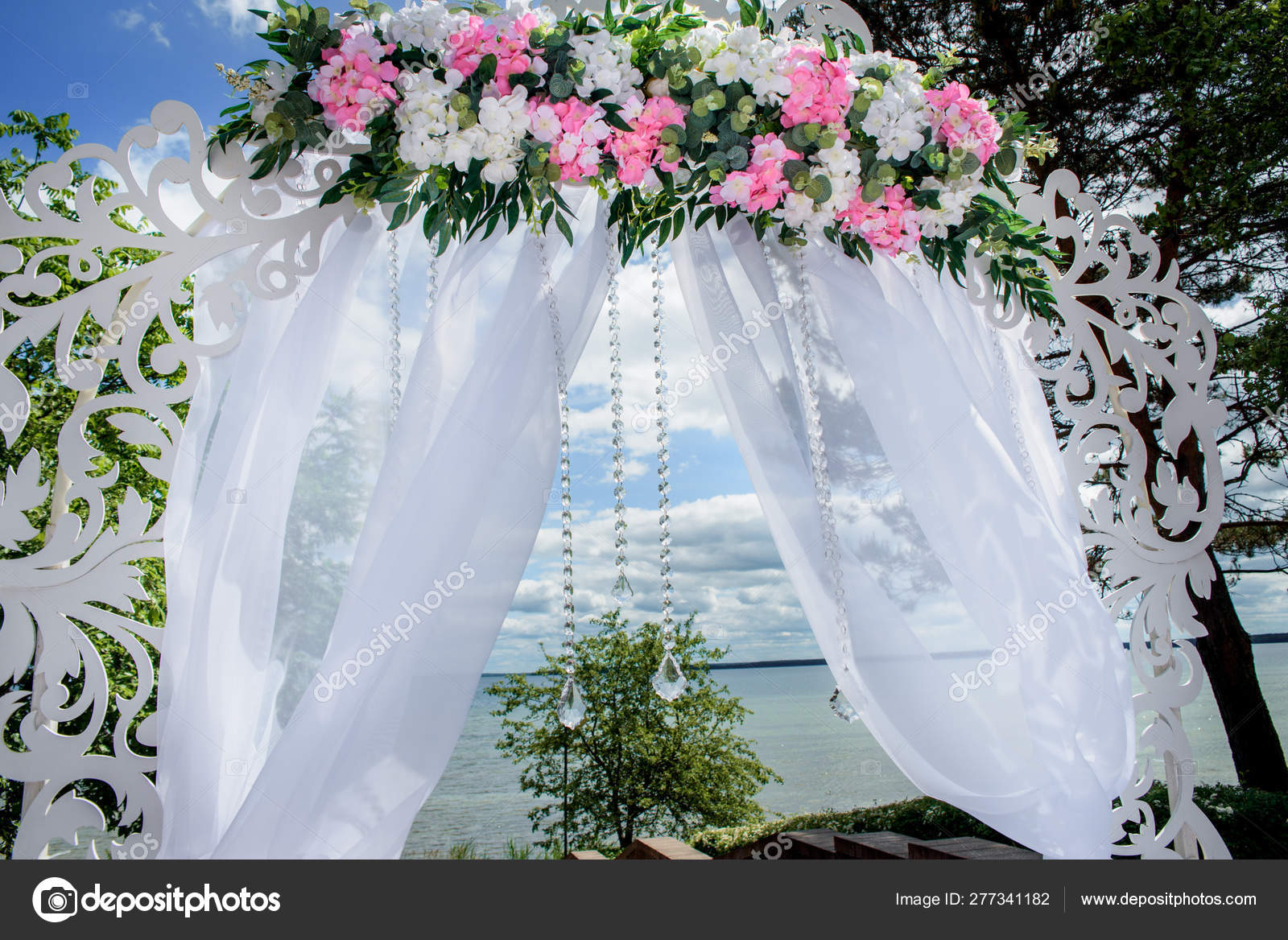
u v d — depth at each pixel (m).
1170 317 2.26
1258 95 4.48
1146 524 2.20
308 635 1.73
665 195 1.86
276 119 1.73
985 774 1.76
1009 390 2.17
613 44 1.76
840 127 1.84
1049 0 4.71
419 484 1.64
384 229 1.90
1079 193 2.25
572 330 1.80
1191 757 2.10
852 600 1.80
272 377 1.75
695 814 4.80
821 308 2.00
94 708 1.65
